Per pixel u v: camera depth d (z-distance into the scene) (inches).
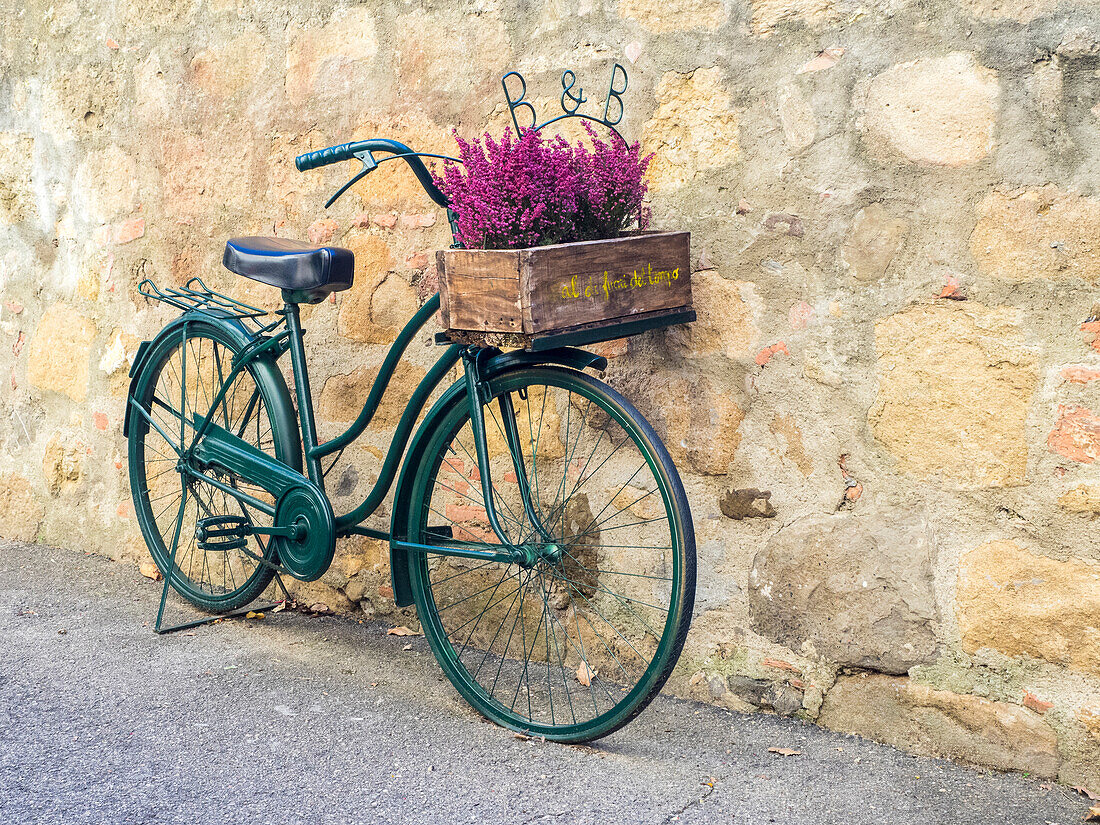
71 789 82.7
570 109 105.7
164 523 147.6
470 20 111.8
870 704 94.0
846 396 93.1
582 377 91.8
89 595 136.1
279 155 129.4
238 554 139.0
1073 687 84.2
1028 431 84.6
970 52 84.3
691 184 99.1
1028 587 85.5
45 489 159.6
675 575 87.1
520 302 82.2
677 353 101.8
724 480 100.7
